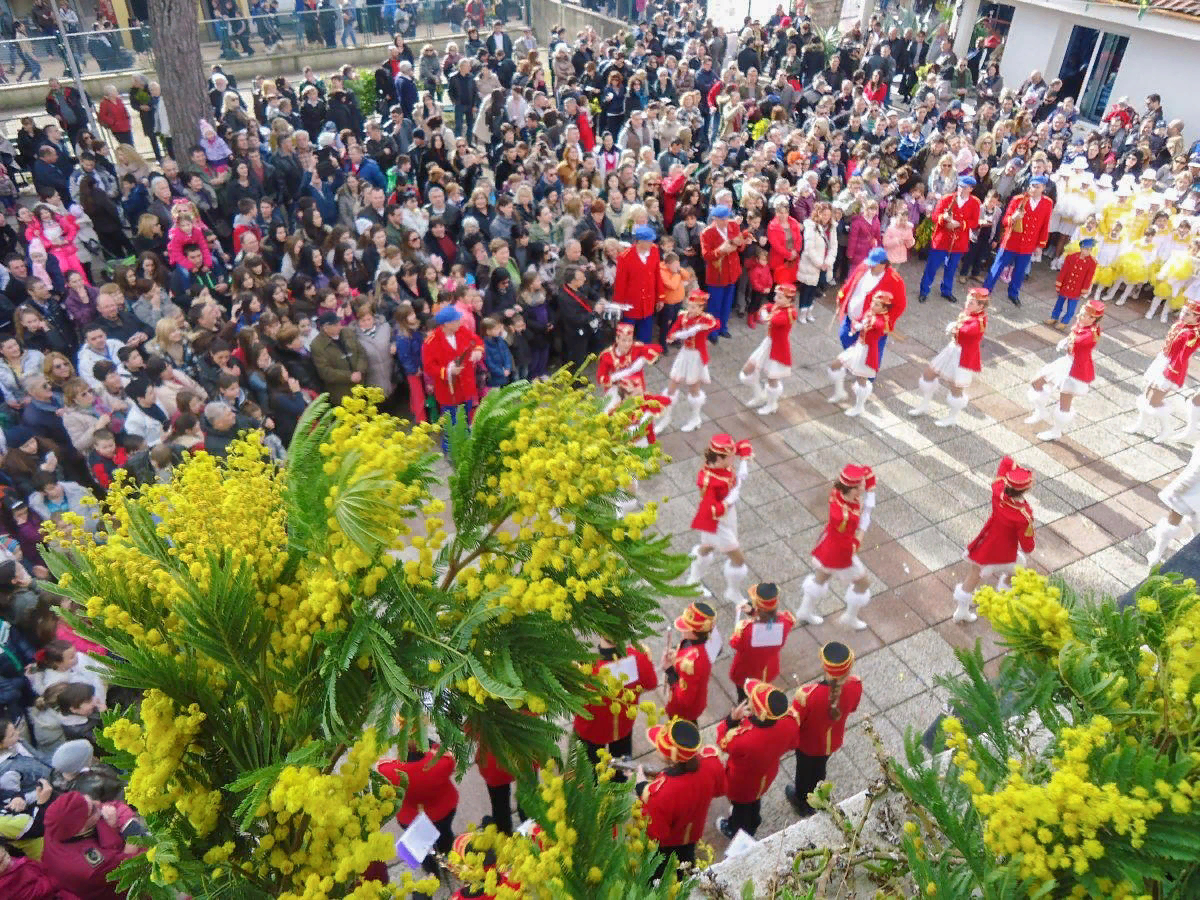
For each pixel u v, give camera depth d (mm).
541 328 10438
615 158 14461
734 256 11695
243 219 10992
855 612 7691
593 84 18234
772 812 6238
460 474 2188
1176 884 1813
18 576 5883
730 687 7234
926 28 24094
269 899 2074
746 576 8352
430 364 8961
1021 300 13523
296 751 1962
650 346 9305
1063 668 2143
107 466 7379
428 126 14414
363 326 9383
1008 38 21031
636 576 2139
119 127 14922
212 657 2025
